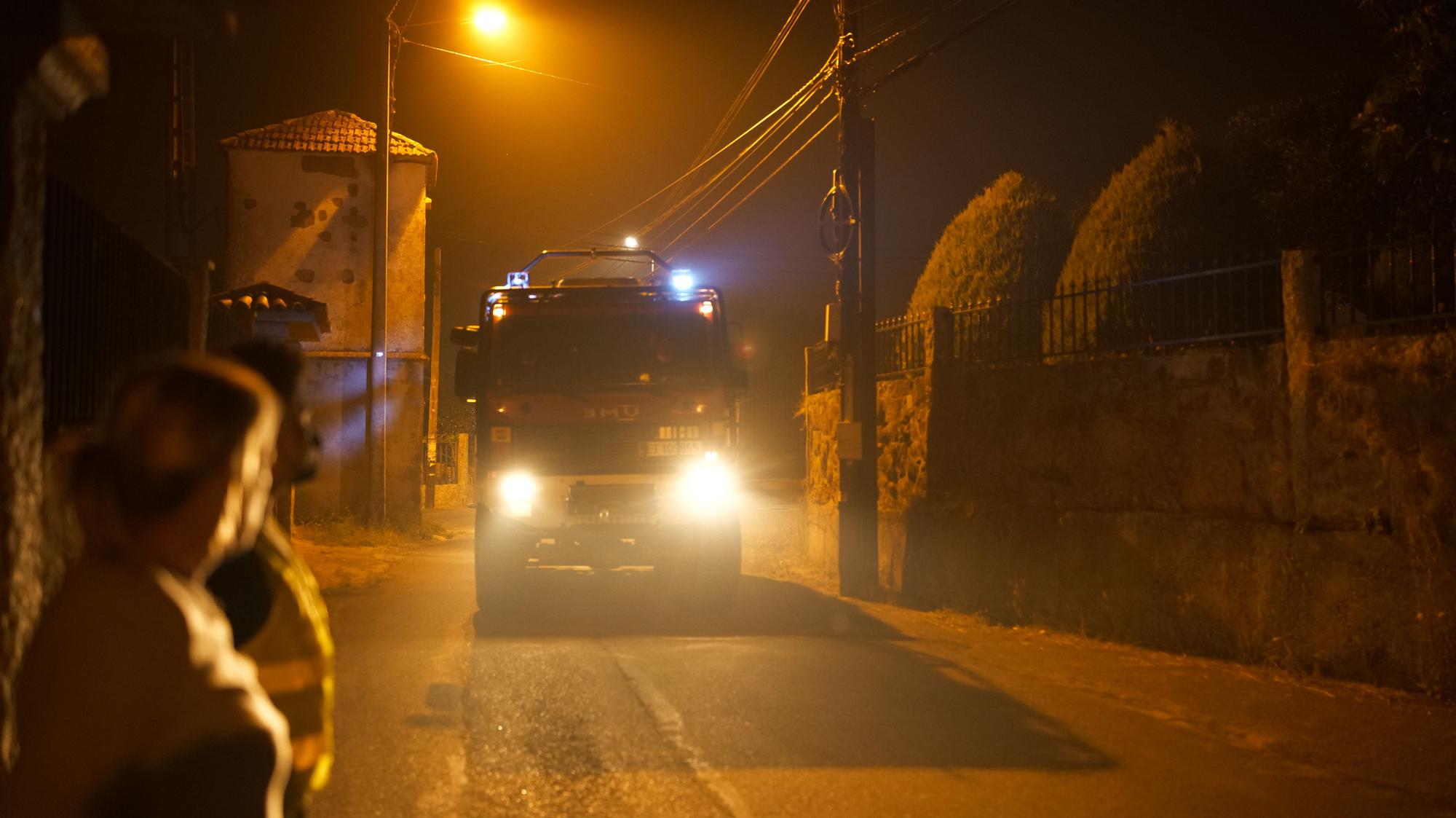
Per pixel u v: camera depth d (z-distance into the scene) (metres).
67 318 5.54
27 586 3.44
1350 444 8.39
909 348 14.24
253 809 1.53
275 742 1.58
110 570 1.58
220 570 2.35
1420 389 7.93
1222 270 9.70
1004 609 11.73
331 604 12.21
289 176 23.42
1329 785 5.90
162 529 1.61
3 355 3.27
